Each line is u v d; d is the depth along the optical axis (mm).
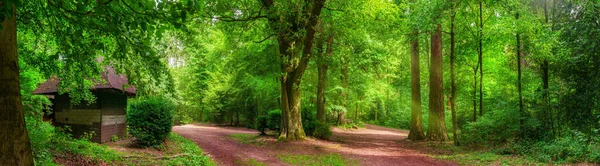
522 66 16016
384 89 29469
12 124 3133
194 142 14219
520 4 13398
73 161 7234
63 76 6586
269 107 29938
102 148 9141
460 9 14680
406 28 17219
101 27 4488
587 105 10656
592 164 8594
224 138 16984
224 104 31141
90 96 8031
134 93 13047
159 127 10961
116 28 4254
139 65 5461
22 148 3207
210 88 31297
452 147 14656
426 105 35875
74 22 4527
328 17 15758
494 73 19672
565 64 11672
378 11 16359
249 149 13070
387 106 42062
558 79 12383
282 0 12969
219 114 33125
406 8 17547
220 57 26047
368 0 15297
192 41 8609
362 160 10922
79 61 5270
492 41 15914
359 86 27828
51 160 6629
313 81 26281
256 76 21328
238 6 14078
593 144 9719
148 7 3852
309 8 14125
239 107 31016
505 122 13180
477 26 15617
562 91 11727
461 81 22094
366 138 20734
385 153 12883
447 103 32594
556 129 12055
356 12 15719
